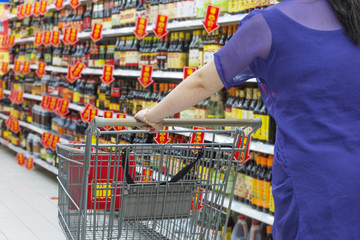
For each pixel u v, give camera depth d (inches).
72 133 248.4
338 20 58.1
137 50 194.1
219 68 61.8
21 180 254.8
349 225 55.3
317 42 57.6
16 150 322.3
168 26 166.7
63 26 263.7
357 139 56.0
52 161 263.4
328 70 56.5
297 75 57.5
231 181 147.2
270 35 58.8
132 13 194.9
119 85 212.5
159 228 89.4
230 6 143.1
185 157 84.5
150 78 176.6
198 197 84.1
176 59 164.9
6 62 344.8
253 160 143.1
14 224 179.3
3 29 348.2
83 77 247.9
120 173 92.8
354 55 56.8
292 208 59.4
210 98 152.9
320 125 56.7
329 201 55.7
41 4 274.8
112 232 87.7
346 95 56.3
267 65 60.4
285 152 58.8
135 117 72.7
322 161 56.1
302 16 58.8
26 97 313.9
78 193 91.8
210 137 147.8
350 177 55.4
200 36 156.9
